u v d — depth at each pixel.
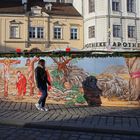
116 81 15.61
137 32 54.19
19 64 17.41
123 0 53.16
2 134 9.85
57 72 16.55
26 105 16.06
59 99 16.56
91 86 15.95
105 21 51.94
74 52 16.16
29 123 11.16
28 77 17.23
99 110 14.34
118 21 52.66
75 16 56.06
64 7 58.19
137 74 15.30
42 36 54.66
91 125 10.79
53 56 16.55
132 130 10.06
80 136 9.69
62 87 16.47
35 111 14.04
